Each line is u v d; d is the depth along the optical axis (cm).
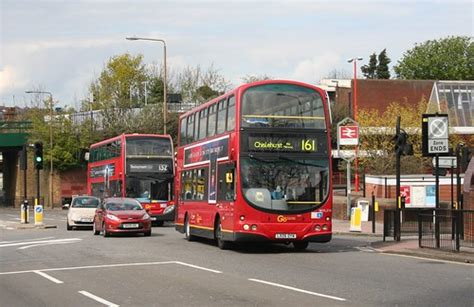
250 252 2109
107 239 2720
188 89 8688
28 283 1451
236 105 2064
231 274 1522
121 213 2872
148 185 3803
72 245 2414
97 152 4588
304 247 2209
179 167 2894
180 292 1261
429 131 2209
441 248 1959
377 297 1166
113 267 1694
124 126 6506
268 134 2050
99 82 8144
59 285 1403
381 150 5197
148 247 2308
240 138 2039
